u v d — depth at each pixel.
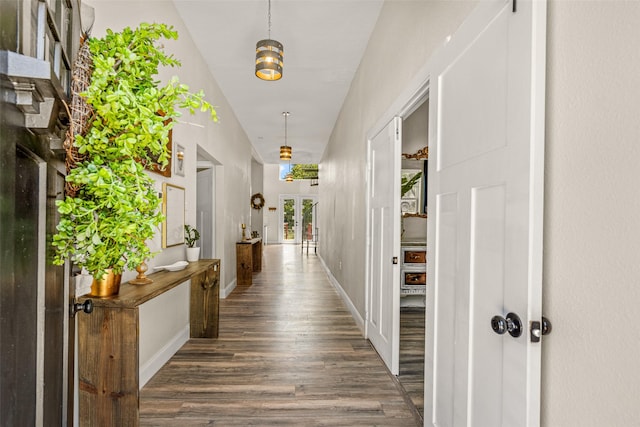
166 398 2.14
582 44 0.86
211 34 3.10
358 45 3.34
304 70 3.88
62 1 0.84
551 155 0.95
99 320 1.48
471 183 1.26
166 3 2.55
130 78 0.93
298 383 2.34
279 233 14.38
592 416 0.82
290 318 3.87
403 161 4.31
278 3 2.68
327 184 7.30
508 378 1.01
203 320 3.21
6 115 0.54
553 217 0.94
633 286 0.73
